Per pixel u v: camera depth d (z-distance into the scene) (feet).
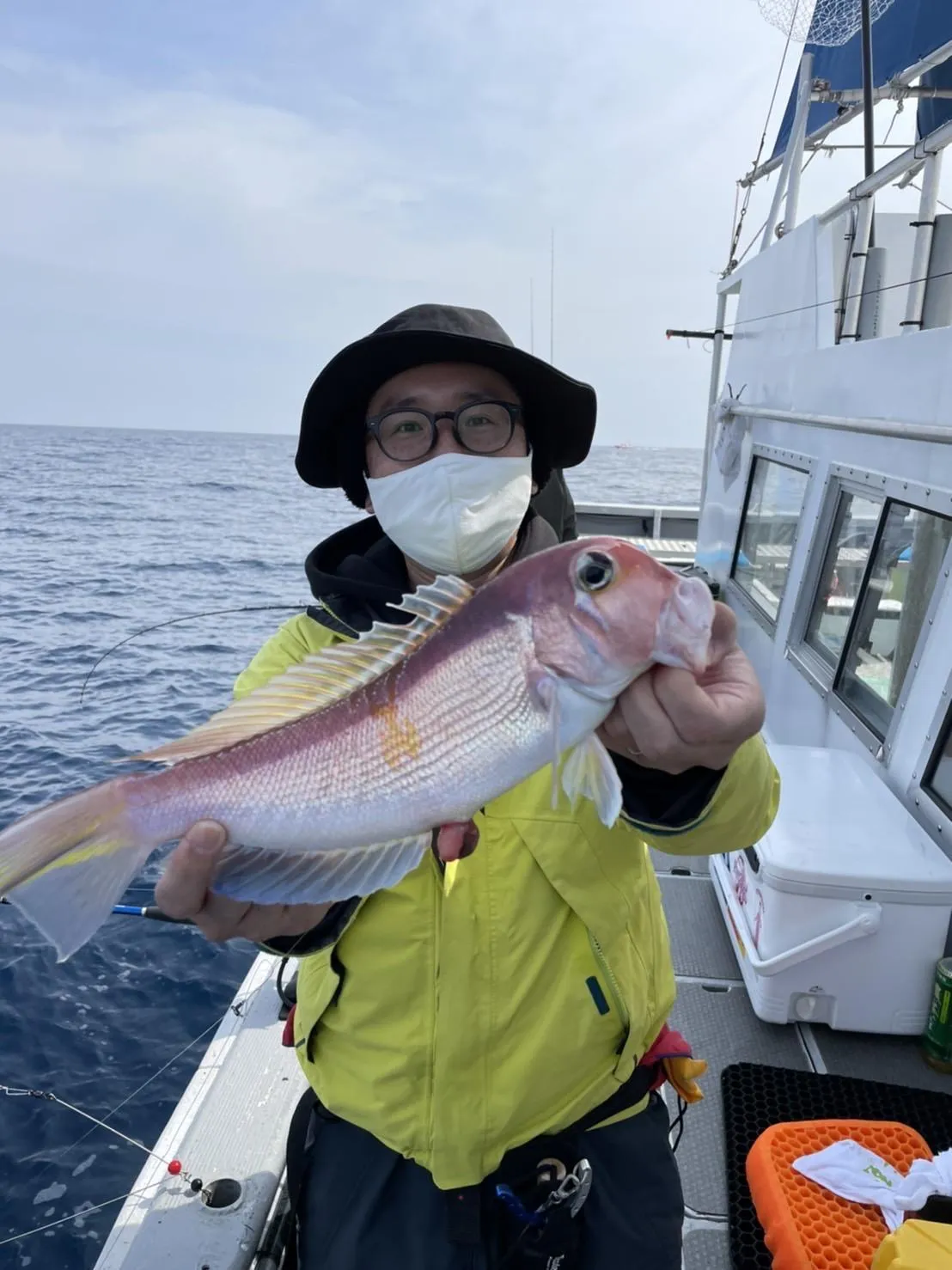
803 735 15.57
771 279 19.54
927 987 9.76
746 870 10.94
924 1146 7.85
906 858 9.75
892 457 12.54
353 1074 5.95
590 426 7.75
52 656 47.73
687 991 11.18
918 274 14.37
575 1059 5.76
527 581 5.24
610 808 4.84
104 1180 14.16
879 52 19.94
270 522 120.67
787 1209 7.17
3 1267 12.73
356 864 5.42
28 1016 17.97
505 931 5.63
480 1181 5.73
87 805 5.43
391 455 6.90
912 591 11.74
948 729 10.51
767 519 19.69
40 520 118.11
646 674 4.83
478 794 5.29
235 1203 7.77
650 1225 5.96
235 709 5.72
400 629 5.63
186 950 19.97
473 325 6.84
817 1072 9.74
